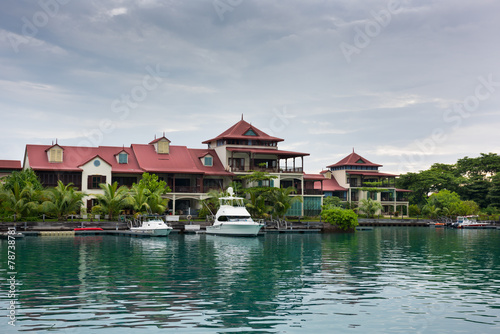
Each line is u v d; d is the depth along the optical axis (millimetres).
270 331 16219
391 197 109500
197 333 15883
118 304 19438
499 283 24688
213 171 76062
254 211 67688
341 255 36656
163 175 72750
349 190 105938
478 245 47531
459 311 18938
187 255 35531
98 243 44062
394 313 18594
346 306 19594
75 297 20562
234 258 34125
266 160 81500
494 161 126062
